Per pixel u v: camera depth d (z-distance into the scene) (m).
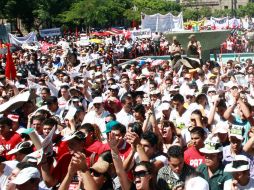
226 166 8.09
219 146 8.51
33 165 7.86
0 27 66.12
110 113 13.34
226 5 144.00
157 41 47.53
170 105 13.27
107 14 92.50
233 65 24.00
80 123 12.91
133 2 110.94
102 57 37.16
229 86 17.89
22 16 81.31
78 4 88.88
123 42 53.41
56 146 9.70
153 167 8.04
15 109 13.08
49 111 12.97
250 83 19.11
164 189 8.22
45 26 88.88
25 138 10.17
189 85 17.84
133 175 8.41
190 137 10.25
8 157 10.29
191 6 141.75
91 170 7.86
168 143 10.52
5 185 8.62
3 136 10.84
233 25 62.72
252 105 12.01
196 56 31.56
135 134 8.51
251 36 46.25
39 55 38.09
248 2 138.62
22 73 24.61
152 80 19.09
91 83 19.92
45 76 19.77
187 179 7.45
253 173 8.98
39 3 81.88
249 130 10.44
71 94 15.48
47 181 8.55
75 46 44.38
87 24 91.50
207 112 13.38
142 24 52.88
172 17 52.34
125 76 18.73
